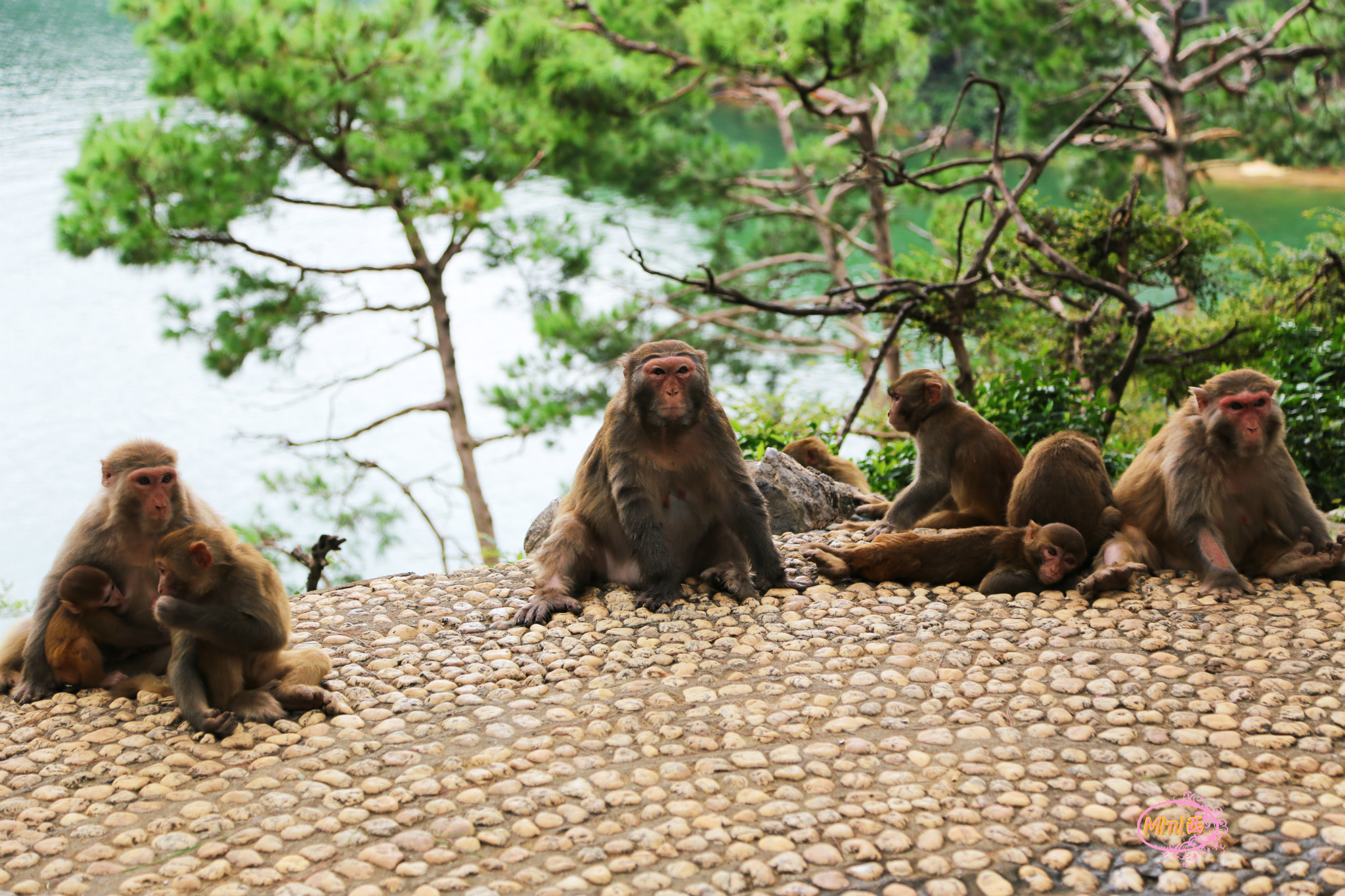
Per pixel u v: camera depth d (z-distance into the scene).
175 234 14.49
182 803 4.15
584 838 3.82
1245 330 11.15
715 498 5.82
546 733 4.54
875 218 20.58
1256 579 5.72
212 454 29.39
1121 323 12.70
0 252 47.03
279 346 16.11
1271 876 3.52
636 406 5.46
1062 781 4.07
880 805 3.95
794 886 3.54
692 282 9.70
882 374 19.73
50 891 3.68
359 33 14.96
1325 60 19.28
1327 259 13.06
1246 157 21.95
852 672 4.96
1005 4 20.22
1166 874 3.55
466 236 16.06
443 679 5.06
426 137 15.80
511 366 17.95
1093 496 5.88
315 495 15.80
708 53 16.30
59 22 65.50
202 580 4.42
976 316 12.96
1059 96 20.69
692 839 3.78
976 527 6.01
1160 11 22.52
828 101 19.38
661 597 5.66
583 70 16.59
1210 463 5.57
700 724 4.54
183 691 4.58
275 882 3.66
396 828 3.93
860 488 8.33
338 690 5.00
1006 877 3.56
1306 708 4.49
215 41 14.05
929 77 39.22
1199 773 4.09
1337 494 8.27
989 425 6.86
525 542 7.70
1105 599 5.57
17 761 4.48
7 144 43.31
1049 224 13.38
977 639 5.23
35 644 5.06
